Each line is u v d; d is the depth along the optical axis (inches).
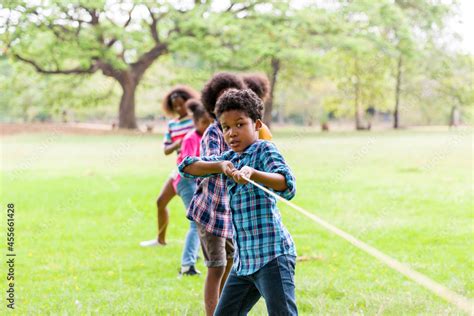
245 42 1154.0
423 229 299.6
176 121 267.6
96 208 367.9
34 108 1481.3
